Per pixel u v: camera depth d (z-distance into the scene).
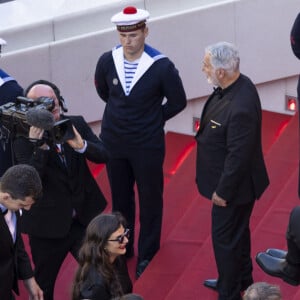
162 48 23.83
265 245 20.50
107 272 15.92
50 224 18.89
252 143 18.31
